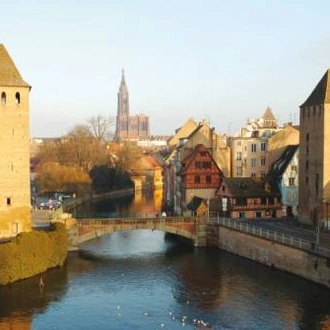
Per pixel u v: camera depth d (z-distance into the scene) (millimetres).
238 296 67438
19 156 83938
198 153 117438
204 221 96938
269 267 81062
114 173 185125
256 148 127500
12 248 73375
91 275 77875
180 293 69250
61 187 154750
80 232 91625
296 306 63125
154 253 93250
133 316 60906
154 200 170000
